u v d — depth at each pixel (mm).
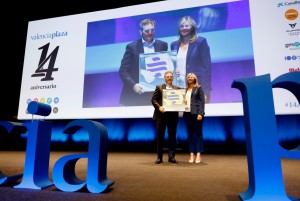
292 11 3363
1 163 2439
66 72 4188
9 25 4773
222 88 3447
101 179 1293
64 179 1296
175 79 3676
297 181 1497
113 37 4102
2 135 4605
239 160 2725
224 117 3979
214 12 3688
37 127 1395
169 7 3926
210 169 2008
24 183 1337
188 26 3764
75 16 4367
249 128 1072
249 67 3393
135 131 4336
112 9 4211
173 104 2367
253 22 3486
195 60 3631
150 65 3824
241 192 1218
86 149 4562
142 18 4023
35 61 4406
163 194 1179
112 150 4340
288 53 3285
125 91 3857
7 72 4914
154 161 2646
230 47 3516
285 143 3619
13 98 4930
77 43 4250
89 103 3982
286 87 1119
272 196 973
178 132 4086
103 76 4012
